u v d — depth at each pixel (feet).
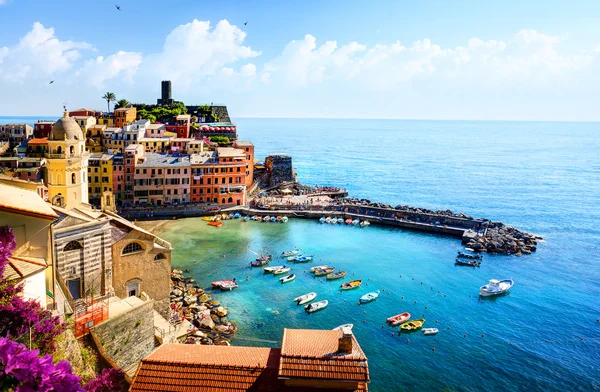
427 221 506.89
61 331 110.32
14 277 115.85
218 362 112.16
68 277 179.11
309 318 271.90
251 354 118.32
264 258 369.91
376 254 402.52
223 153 552.41
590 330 266.77
